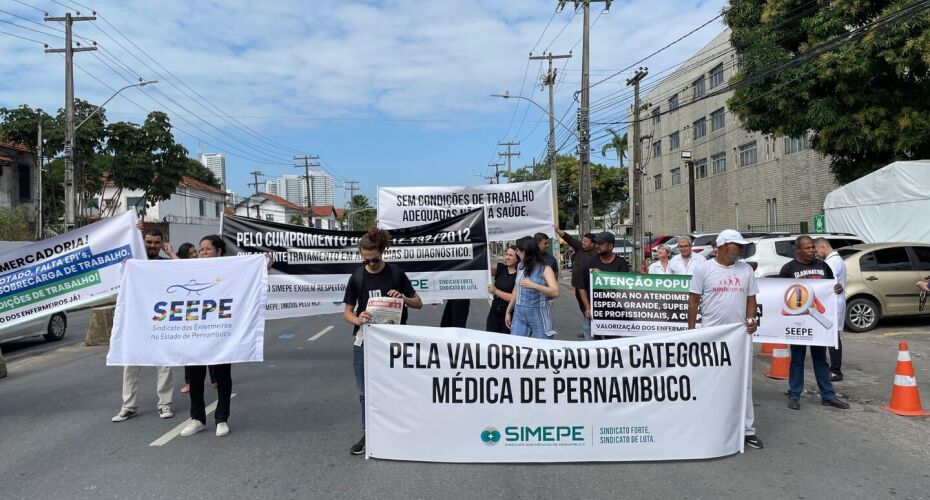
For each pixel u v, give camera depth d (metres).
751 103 18.47
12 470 5.20
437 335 5.23
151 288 6.12
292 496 4.57
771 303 7.03
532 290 6.86
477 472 5.02
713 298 5.96
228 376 6.21
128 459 5.43
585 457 5.18
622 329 7.04
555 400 5.18
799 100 17.64
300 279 9.41
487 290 9.11
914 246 12.14
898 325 12.70
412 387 5.25
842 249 12.45
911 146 16.30
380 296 5.41
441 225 9.16
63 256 7.05
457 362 5.21
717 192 37.66
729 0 19.66
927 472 4.98
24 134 31.77
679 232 43.84
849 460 5.25
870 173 15.77
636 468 5.09
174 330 6.05
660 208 47.75
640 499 4.46
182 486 4.80
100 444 5.88
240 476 4.99
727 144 36.22
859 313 11.80
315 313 9.42
